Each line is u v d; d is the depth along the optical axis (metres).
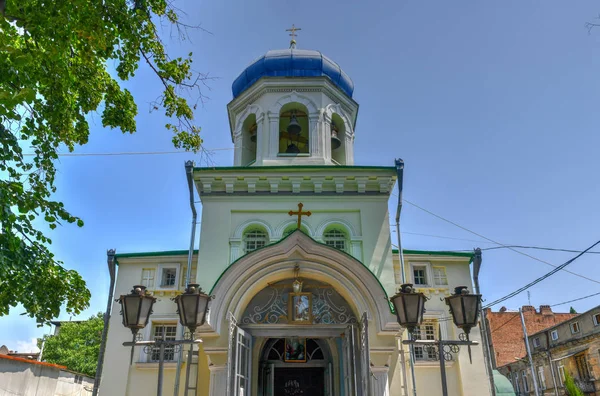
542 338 43.19
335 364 14.61
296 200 14.57
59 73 9.24
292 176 14.64
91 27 8.02
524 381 45.69
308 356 15.69
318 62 17.83
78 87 10.57
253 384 14.46
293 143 17.48
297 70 17.72
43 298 11.02
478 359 15.45
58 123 10.62
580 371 37.56
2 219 8.60
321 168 14.62
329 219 14.39
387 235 14.14
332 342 14.90
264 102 17.12
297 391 15.68
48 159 10.94
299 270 12.36
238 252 13.89
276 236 14.10
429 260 16.80
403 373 12.98
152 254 16.52
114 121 11.27
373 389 11.55
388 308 11.85
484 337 15.54
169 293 16.02
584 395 36.03
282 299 12.70
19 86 8.12
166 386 14.58
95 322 40.31
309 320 12.34
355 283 12.23
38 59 8.62
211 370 11.75
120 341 15.45
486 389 15.08
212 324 11.66
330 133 17.03
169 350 15.32
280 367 15.77
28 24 7.41
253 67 18.02
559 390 39.72
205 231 14.09
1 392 20.86
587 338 36.41
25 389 22.81
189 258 14.05
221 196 14.54
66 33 7.70
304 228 14.26
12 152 9.84
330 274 12.30
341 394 13.98
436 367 15.26
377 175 14.65
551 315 48.97
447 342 9.03
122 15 8.52
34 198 9.37
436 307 16.17
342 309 12.59
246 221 14.32
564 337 39.88
